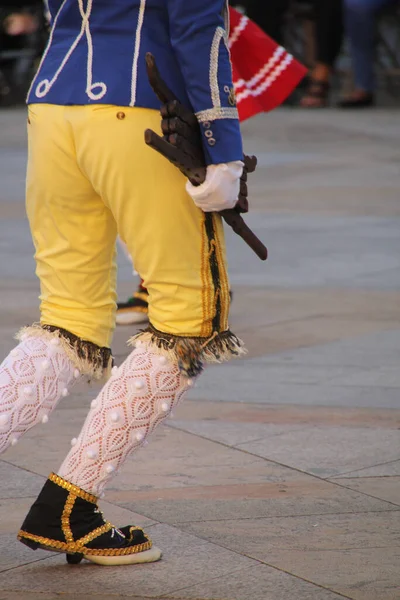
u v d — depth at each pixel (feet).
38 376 26.30
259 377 43.75
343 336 49.88
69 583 26.09
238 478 33.04
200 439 36.47
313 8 140.46
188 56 24.47
